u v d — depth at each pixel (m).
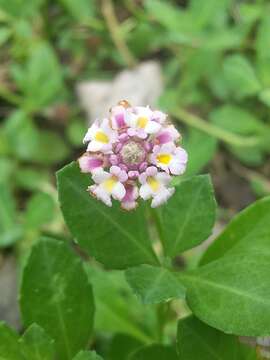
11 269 0.08
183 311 0.08
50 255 0.05
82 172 0.05
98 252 0.05
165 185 0.05
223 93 0.09
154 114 0.05
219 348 0.05
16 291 0.08
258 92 0.09
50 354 0.05
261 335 0.05
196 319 0.05
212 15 0.09
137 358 0.06
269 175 0.09
